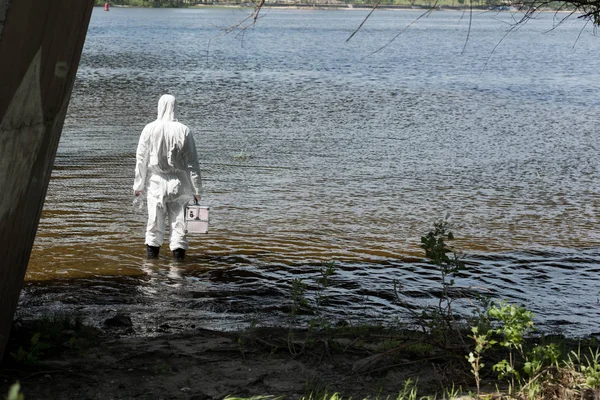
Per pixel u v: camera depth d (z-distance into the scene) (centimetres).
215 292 714
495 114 2423
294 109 2405
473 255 873
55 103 451
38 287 711
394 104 2627
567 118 2355
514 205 1162
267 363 489
